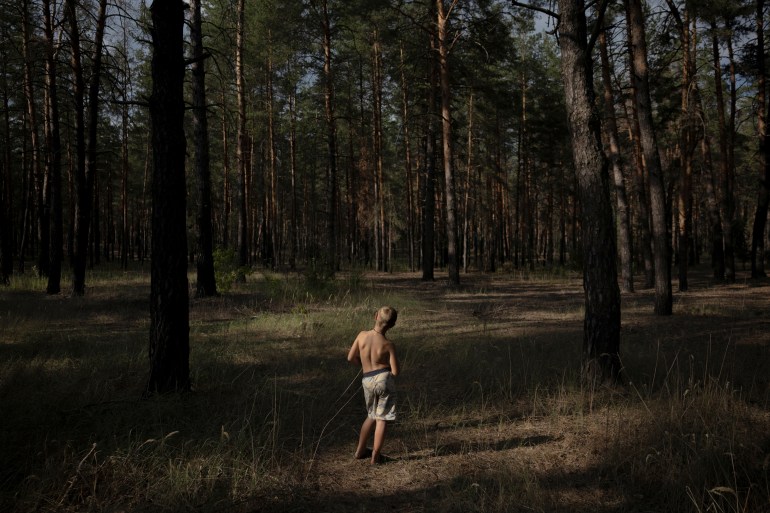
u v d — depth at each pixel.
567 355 7.57
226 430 4.47
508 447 4.43
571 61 6.36
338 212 41.34
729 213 20.66
